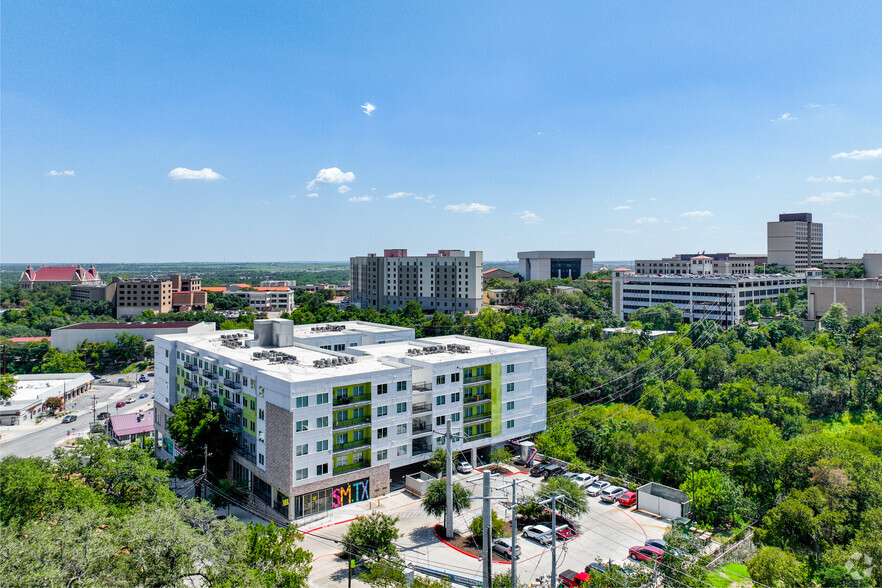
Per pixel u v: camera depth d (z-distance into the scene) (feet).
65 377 564.71
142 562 150.20
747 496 271.69
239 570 157.38
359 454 276.21
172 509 179.42
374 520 209.56
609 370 470.39
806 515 222.69
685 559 198.08
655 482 283.18
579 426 338.34
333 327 449.06
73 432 436.76
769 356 470.80
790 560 192.34
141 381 611.88
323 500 261.65
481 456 331.57
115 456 232.32
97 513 173.27
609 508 266.98
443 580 180.14
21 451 389.39
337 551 226.58
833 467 244.83
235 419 299.38
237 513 264.72
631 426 328.70
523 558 220.02
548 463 319.88
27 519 183.32
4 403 468.34
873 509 220.43
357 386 273.33
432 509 244.42
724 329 626.23
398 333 444.14
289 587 164.96
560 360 480.23
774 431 334.03
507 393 332.39
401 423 287.07
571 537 237.25
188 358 356.38
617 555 221.66
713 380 444.96
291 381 249.96
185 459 288.30
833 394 409.08
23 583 128.16
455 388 310.45
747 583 192.85
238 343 357.20
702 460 282.77
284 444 253.24
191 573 158.61
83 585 136.56
